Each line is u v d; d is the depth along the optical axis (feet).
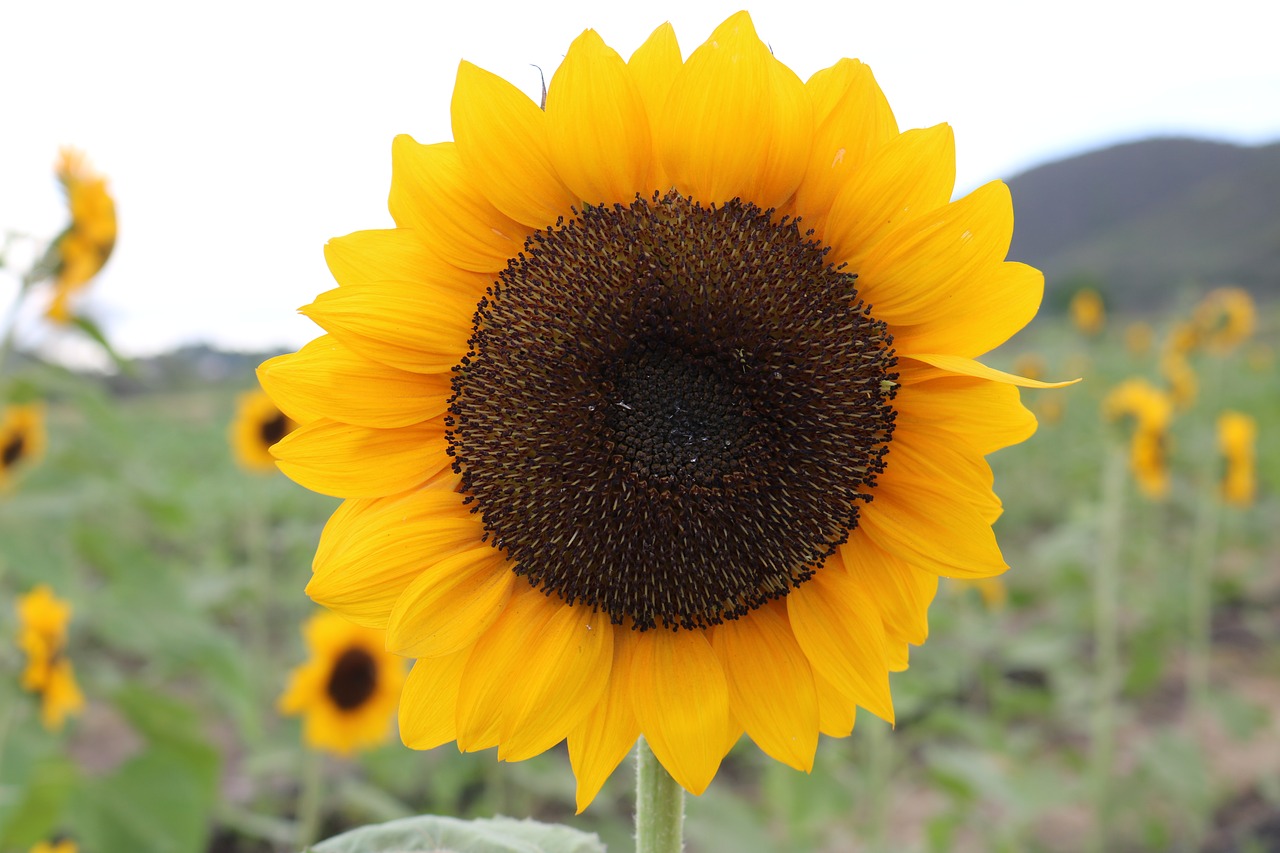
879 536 1.15
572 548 1.15
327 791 3.23
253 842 3.01
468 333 1.17
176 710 2.22
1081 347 9.54
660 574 1.15
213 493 5.55
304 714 2.95
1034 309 1.11
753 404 1.15
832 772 2.45
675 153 1.15
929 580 1.16
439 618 1.14
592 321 1.15
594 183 1.15
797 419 1.13
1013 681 3.81
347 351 1.16
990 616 3.51
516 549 1.16
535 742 1.13
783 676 1.16
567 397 1.15
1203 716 3.73
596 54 1.13
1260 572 4.85
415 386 1.17
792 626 1.15
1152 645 3.33
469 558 1.15
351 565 1.14
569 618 1.16
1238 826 3.00
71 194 2.39
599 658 1.15
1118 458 3.15
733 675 1.16
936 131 1.12
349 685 2.57
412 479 1.17
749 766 3.42
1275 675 4.07
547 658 1.14
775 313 1.13
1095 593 3.64
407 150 1.16
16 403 2.55
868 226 1.13
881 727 2.45
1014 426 1.12
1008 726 3.65
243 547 5.41
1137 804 2.81
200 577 4.21
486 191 1.15
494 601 1.15
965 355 1.13
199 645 2.52
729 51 1.13
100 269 2.46
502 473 1.15
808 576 1.16
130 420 10.51
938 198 1.12
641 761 1.16
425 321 1.15
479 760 3.02
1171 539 5.17
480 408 1.16
